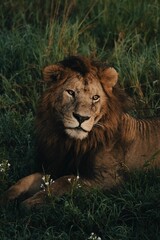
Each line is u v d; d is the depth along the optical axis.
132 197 11.22
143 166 11.90
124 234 10.56
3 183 11.85
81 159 11.88
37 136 12.07
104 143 11.77
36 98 14.26
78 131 11.27
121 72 14.74
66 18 16.14
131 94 14.47
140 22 16.83
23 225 10.78
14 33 16.25
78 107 11.19
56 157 12.04
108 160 11.80
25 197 11.70
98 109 11.44
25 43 15.74
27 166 12.55
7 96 14.30
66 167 12.08
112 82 11.61
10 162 12.63
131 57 15.38
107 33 16.62
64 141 11.87
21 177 12.35
